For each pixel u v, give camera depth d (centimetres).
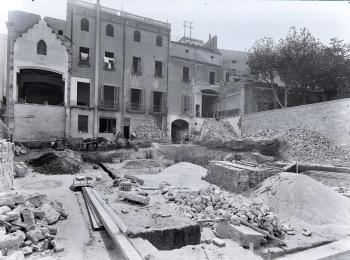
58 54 3011
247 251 751
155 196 1358
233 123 3547
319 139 2252
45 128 2909
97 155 2694
